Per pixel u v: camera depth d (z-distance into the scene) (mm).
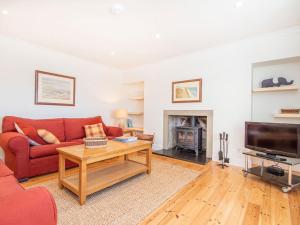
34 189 732
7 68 2945
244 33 2730
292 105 2859
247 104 2969
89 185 1923
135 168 2520
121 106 5117
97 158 1901
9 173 1388
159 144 4219
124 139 2689
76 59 3967
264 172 2490
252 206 1775
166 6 2014
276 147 2346
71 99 3871
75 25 2490
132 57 3947
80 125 3639
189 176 2561
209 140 3426
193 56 3623
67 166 2736
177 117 4336
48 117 3494
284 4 1969
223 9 2070
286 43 2607
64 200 1844
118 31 2670
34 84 3277
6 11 2135
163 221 1526
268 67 3072
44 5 2012
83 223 1482
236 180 2428
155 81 4312
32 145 2521
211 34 2762
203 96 3480
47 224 675
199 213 1649
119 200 1868
